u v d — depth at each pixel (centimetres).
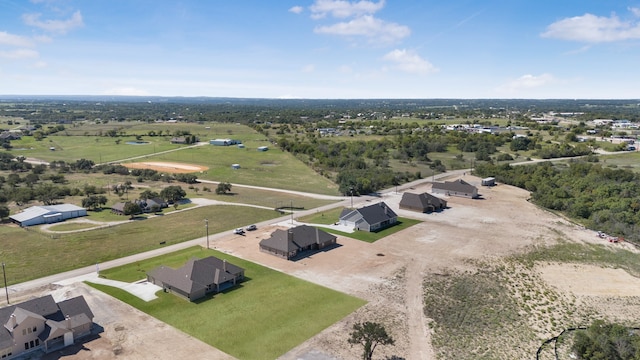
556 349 5931
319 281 7794
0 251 9050
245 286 7550
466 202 14012
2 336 5472
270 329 6153
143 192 13838
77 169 19388
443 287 7656
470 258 9031
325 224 11381
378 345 5825
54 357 5444
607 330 6003
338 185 16762
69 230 10631
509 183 17012
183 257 8856
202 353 5547
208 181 17675
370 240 10112
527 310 6988
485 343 6006
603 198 12812
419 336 6106
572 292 7662
